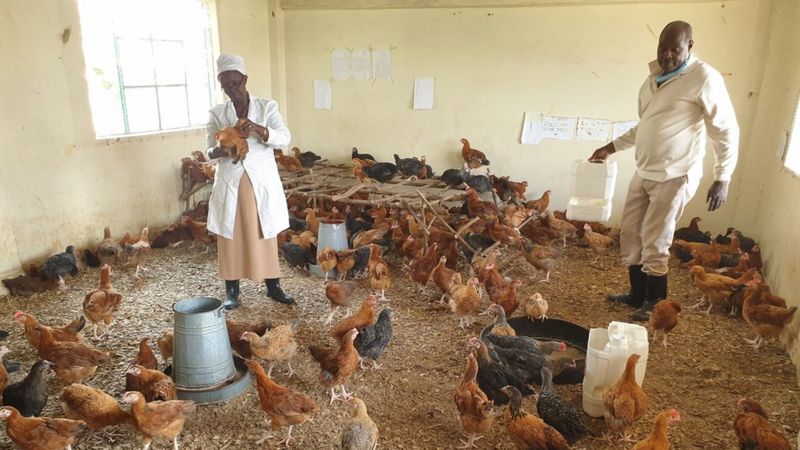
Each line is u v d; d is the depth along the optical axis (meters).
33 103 5.97
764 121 7.19
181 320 3.91
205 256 7.20
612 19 7.87
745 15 7.18
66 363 3.93
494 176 8.40
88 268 6.62
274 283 5.76
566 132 8.47
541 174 8.78
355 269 6.45
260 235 5.18
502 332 4.59
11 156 5.80
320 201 8.05
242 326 4.47
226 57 4.79
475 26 8.59
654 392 4.20
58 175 6.33
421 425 3.81
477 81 8.79
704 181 7.81
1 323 5.17
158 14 7.74
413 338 5.07
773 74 7.02
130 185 7.34
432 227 6.91
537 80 8.45
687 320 5.49
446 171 8.30
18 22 5.75
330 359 3.96
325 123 9.90
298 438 3.64
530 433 3.24
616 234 7.98
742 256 5.93
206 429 3.71
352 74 9.49
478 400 3.43
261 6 9.36
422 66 9.04
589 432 3.49
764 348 4.90
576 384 4.24
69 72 6.34
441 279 5.73
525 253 6.59
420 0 8.73
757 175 7.38
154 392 3.55
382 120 9.52
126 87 7.39
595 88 8.18
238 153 4.74
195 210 8.12
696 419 3.85
